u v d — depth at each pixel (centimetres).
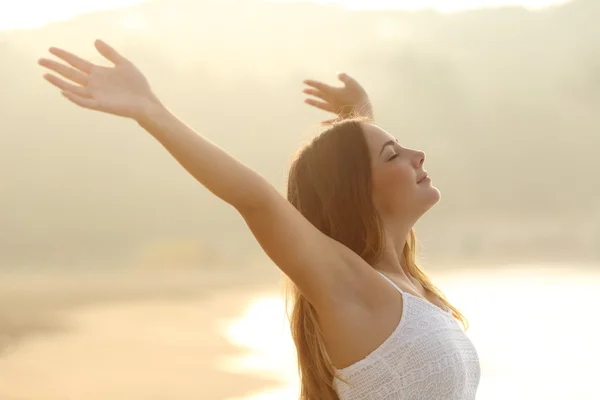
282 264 253
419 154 299
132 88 237
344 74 374
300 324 290
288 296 300
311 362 284
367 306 264
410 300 268
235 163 238
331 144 293
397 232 299
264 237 246
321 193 292
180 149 232
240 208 241
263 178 243
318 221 293
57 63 235
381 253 291
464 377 269
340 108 373
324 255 257
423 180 300
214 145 238
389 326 263
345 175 289
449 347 265
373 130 297
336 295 261
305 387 286
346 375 263
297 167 301
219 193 236
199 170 233
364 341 261
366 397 260
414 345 261
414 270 330
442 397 261
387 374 259
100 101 229
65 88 230
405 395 258
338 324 261
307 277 257
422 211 298
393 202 293
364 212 288
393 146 298
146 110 231
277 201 243
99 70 237
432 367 260
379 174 290
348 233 288
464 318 333
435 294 329
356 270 264
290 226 246
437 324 268
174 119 236
